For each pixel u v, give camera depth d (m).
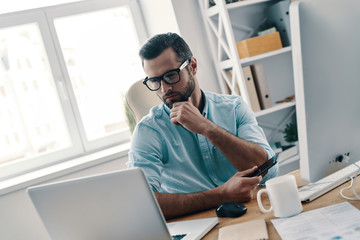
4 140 2.83
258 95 2.85
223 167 1.55
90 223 0.95
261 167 1.30
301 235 0.86
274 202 1.01
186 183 1.53
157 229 0.88
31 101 2.90
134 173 0.85
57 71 2.94
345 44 0.96
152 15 3.07
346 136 1.03
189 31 2.87
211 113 1.61
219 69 2.92
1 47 2.83
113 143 3.10
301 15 0.88
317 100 0.95
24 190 2.47
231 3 2.73
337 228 0.85
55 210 0.99
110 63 3.13
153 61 1.41
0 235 2.43
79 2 3.00
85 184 0.91
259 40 2.79
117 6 3.12
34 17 2.87
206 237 1.04
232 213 1.12
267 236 0.91
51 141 2.96
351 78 0.99
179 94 1.45
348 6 0.96
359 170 1.15
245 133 1.57
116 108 3.14
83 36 3.05
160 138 1.51
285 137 3.04
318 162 1.00
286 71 3.16
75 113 3.00
